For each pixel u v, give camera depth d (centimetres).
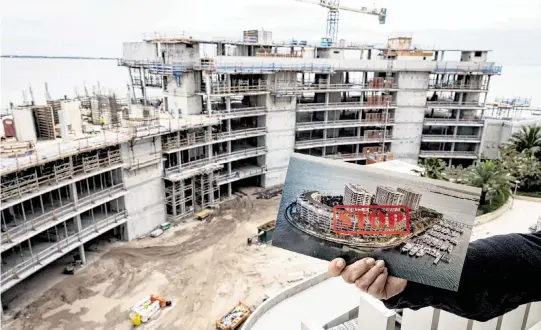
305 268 4138
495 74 6862
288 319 2731
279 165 6462
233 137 5791
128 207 4484
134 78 6831
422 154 7219
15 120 3981
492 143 7156
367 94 7288
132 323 3272
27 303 3441
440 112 7881
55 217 3628
